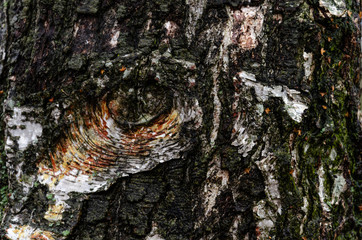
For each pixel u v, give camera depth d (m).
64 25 0.79
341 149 0.80
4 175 0.82
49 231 0.78
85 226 0.78
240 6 0.78
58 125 0.78
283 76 0.78
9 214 0.79
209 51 0.78
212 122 0.78
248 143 0.78
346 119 0.82
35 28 0.80
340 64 0.80
